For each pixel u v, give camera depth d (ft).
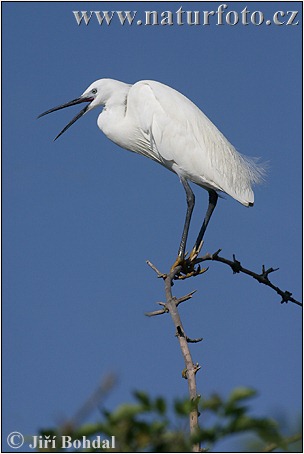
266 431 12.89
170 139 43.24
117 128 46.01
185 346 22.58
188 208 41.91
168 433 13.20
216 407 13.07
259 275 34.73
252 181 43.01
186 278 37.06
